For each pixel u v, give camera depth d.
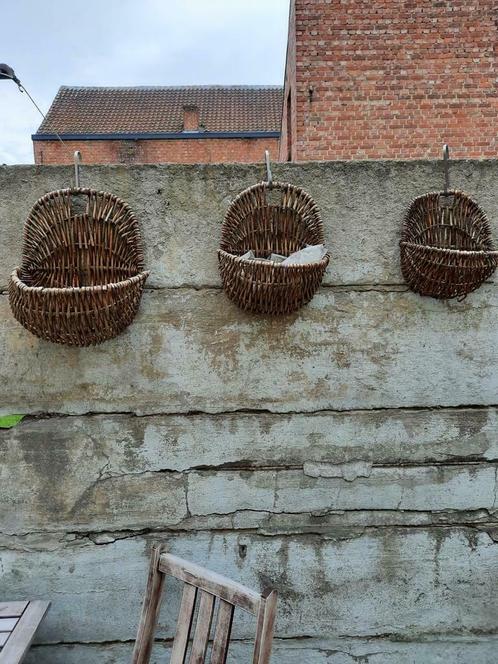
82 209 2.14
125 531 2.23
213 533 2.24
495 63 6.46
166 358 2.21
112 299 1.84
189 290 2.19
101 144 15.20
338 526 2.26
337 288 2.22
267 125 16.11
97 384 2.20
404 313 2.23
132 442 2.21
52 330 1.85
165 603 2.24
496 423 2.26
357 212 2.20
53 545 2.22
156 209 2.17
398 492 2.26
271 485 2.24
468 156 6.48
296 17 6.39
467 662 2.29
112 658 2.24
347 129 6.45
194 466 2.23
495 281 2.23
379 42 6.43
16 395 2.19
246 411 2.23
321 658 2.27
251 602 1.56
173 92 17.66
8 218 2.13
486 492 2.27
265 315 2.20
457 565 2.27
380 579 2.26
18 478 2.20
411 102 6.46
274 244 2.19
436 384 2.25
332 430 2.24
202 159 15.46
